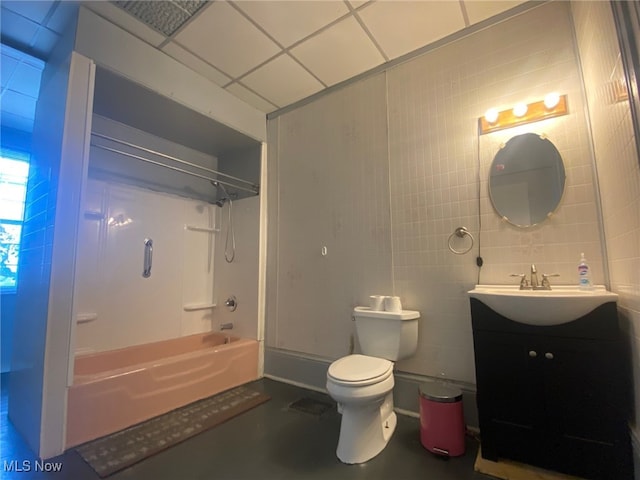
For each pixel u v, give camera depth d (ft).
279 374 8.57
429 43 6.81
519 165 5.70
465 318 6.02
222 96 8.38
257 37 6.60
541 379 4.44
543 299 4.33
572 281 5.11
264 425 6.00
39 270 5.66
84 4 5.77
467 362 5.94
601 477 4.02
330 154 8.21
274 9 5.87
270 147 9.57
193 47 6.90
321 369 7.82
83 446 5.23
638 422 3.83
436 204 6.50
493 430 4.68
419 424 6.00
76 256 5.44
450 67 6.57
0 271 9.51
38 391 5.09
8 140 9.93
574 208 5.18
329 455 5.02
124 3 5.77
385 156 7.29
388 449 5.17
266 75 7.88
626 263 4.08
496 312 4.79
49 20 5.98
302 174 8.74
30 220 6.55
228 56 7.20
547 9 5.67
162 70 7.04
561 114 5.39
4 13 5.76
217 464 4.78
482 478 4.42
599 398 4.10
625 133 3.69
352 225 7.65
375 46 6.88
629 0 3.30
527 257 5.50
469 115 6.29
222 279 10.07
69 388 5.24
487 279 5.84
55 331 5.15
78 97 5.67
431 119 6.73
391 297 6.45
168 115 7.96
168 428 5.85
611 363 4.07
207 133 8.93
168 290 9.04
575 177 5.21
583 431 4.16
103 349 7.59
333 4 5.76
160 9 5.89
